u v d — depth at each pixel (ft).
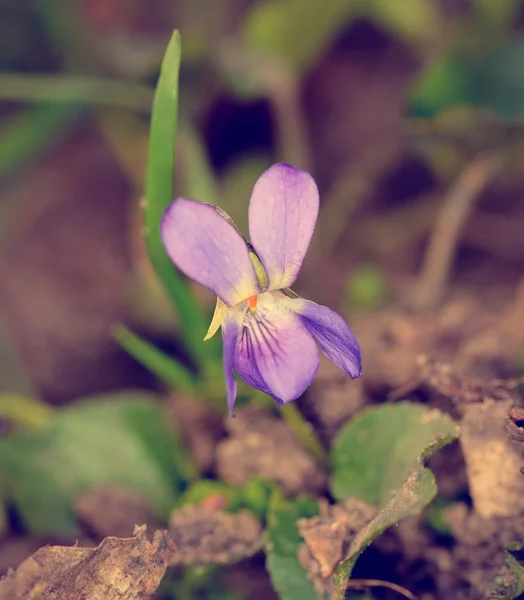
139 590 0.39
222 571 0.44
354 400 0.46
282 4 0.64
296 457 0.45
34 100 0.64
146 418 0.48
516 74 0.57
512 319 0.48
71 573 0.39
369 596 0.41
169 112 0.43
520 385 0.42
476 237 0.62
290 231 0.38
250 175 0.65
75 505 0.46
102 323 0.62
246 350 0.38
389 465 0.42
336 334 0.37
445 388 0.43
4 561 0.45
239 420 0.46
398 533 0.42
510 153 0.59
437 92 0.57
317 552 0.40
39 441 0.48
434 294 0.57
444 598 0.41
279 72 0.63
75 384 0.60
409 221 0.64
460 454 0.42
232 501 0.44
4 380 0.58
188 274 0.36
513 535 0.40
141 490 0.47
